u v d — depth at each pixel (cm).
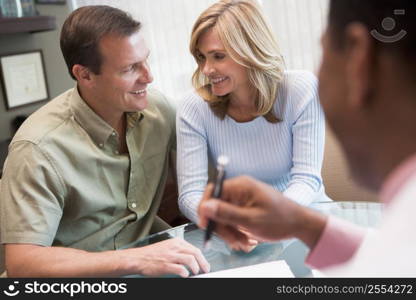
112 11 128
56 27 256
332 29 29
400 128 28
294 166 142
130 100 130
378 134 29
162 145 150
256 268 98
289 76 145
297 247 104
